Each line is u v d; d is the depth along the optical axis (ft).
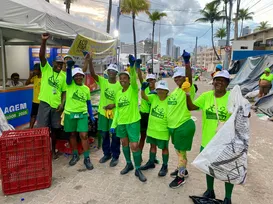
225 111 9.27
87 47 20.56
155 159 14.66
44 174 11.35
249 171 14.14
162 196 11.04
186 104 11.18
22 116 20.39
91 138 17.94
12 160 10.71
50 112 14.39
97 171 13.43
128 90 12.39
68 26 21.53
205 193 10.77
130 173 13.24
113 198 10.75
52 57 33.81
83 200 10.53
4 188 10.72
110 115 14.01
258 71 44.29
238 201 10.89
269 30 95.20
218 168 8.76
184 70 11.34
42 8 18.94
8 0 15.42
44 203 10.23
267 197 11.31
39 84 18.48
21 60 35.37
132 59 11.79
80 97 13.32
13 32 20.38
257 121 26.81
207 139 9.67
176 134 11.42
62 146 15.66
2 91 17.94
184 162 11.82
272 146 18.56
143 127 14.29
